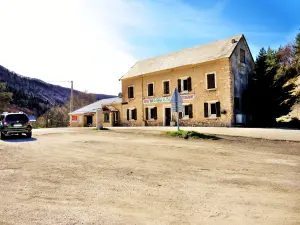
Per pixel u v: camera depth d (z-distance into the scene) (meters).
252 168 6.29
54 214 3.53
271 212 3.54
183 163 6.93
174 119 24.39
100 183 5.09
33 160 7.55
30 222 3.26
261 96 21.80
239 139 11.38
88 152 8.83
